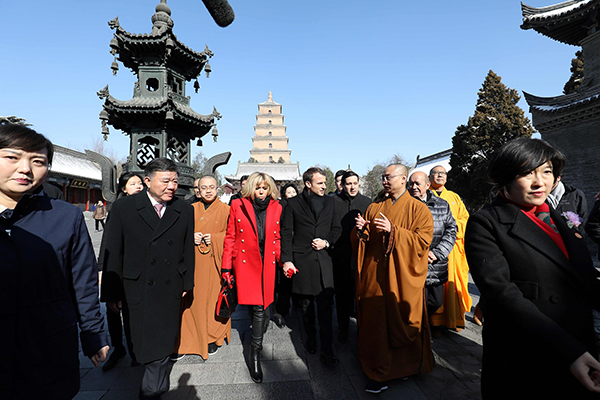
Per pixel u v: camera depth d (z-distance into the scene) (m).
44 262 1.22
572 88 18.66
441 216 3.10
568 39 12.26
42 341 1.20
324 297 2.78
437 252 2.91
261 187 2.85
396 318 2.26
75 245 1.39
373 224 2.58
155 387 2.07
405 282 2.27
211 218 3.15
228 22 1.32
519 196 1.18
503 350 1.13
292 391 2.28
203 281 2.88
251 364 2.46
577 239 1.17
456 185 18.36
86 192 32.62
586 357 0.91
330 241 3.00
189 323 2.83
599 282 1.12
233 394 2.24
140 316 2.08
